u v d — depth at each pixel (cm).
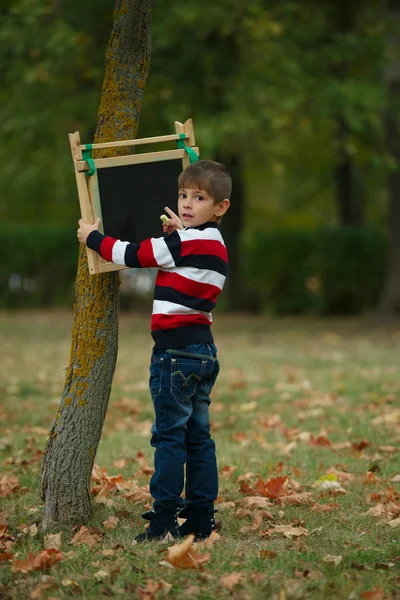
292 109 1520
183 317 395
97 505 471
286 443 661
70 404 432
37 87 1515
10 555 386
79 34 1340
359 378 990
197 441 420
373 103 1484
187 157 429
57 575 361
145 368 1101
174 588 347
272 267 2091
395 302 1752
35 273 2328
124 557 385
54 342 1452
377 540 410
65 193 2042
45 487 434
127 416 780
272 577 353
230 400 861
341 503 482
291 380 981
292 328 1727
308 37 1552
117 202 417
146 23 434
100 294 426
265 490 499
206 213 401
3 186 2294
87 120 1523
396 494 493
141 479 545
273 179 2562
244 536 425
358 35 1609
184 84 1481
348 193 2259
